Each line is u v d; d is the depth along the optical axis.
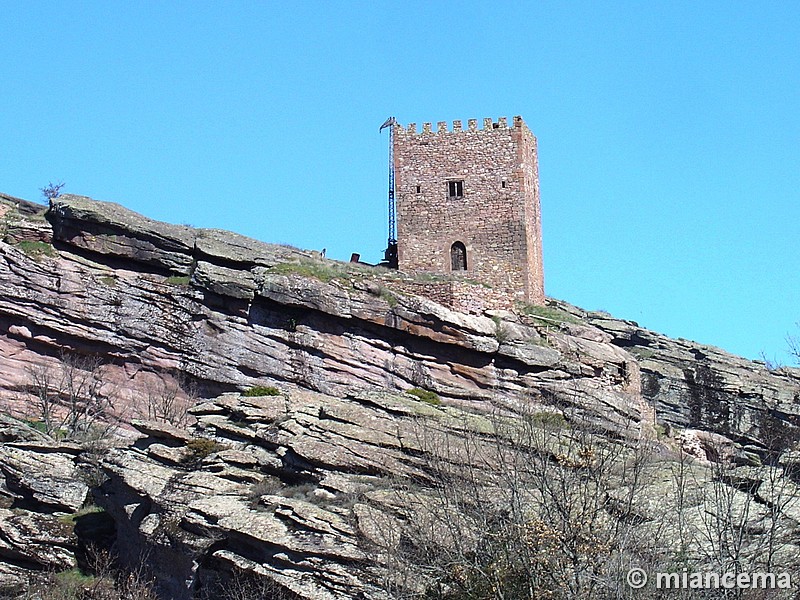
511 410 54.91
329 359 60.62
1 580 42.91
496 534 31.30
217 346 60.28
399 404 51.75
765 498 36.19
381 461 43.16
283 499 40.22
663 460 44.41
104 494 46.00
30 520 44.94
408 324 61.31
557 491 33.81
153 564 40.97
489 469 38.84
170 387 59.84
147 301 60.59
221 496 41.88
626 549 30.23
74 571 43.66
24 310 58.72
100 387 58.84
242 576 37.91
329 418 47.34
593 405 60.28
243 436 47.28
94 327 59.59
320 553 36.75
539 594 29.67
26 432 52.44
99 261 61.41
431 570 32.31
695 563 30.78
